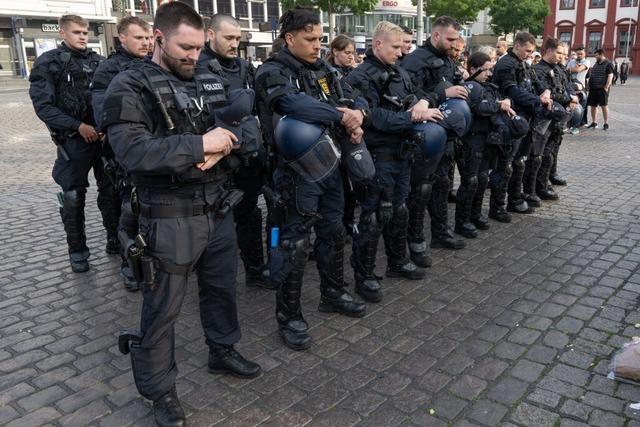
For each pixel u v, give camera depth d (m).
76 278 4.20
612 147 9.61
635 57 39.94
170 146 2.08
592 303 3.62
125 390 2.78
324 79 3.11
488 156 4.92
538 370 2.87
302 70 3.04
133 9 33.72
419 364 2.96
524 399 2.63
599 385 2.72
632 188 6.66
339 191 3.28
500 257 4.49
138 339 2.40
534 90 5.44
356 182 3.17
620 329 3.26
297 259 3.08
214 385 2.81
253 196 3.83
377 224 3.62
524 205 5.71
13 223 5.62
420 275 4.07
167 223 2.30
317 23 2.97
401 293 3.86
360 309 3.50
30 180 7.60
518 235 5.02
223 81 2.54
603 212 5.68
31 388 2.80
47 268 4.41
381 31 3.49
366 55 3.60
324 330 3.36
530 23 41.12
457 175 7.95
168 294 2.34
